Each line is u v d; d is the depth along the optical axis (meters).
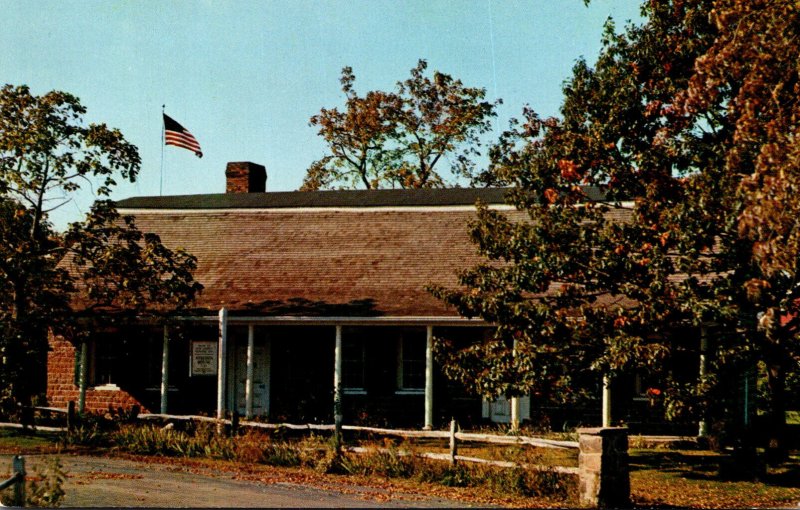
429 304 23.89
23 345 21.44
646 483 16.03
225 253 28.02
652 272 15.58
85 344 24.52
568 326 16.36
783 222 11.55
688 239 15.22
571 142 17.33
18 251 21.94
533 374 16.33
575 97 18.84
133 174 22.86
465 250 26.50
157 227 29.81
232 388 25.89
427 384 23.39
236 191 35.06
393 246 27.22
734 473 16.58
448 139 49.47
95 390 26.16
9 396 21.03
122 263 22.41
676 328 16.70
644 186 16.95
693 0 17.44
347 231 28.42
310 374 25.61
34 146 21.70
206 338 26.03
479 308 17.23
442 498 14.12
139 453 18.42
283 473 16.33
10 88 21.92
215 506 12.80
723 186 14.80
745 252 15.01
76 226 22.62
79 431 19.88
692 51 17.39
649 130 17.70
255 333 25.94
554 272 16.61
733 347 16.03
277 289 25.52
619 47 18.64
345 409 25.11
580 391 16.86
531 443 15.78
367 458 16.42
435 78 49.38
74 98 22.33
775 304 15.27
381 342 25.34
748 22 13.95
